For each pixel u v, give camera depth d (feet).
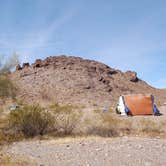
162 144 44.19
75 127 62.80
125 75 380.58
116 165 32.32
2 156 36.78
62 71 318.45
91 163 33.37
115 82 343.67
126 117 96.63
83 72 323.37
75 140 49.39
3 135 53.42
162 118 91.81
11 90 80.28
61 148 42.78
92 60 382.42
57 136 56.18
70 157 36.58
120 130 63.10
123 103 111.34
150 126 67.87
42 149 42.78
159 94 354.13
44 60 341.82
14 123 59.36
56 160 35.24
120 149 40.50
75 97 264.93
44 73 308.19
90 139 50.19
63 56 358.02
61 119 65.62
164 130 64.28
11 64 81.00
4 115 82.89
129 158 35.19
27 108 61.52
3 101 83.71
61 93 271.69
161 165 31.91
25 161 33.86
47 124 59.57
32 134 57.57
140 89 355.36
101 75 345.72
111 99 276.62
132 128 65.62
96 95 279.69
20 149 43.42
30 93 254.68
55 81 294.46
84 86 290.56
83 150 40.50
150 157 35.53
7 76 79.71
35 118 58.75
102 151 39.42
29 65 332.80
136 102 111.55
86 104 206.69
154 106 110.73
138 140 48.62
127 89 333.01
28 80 289.53
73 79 303.07
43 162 34.17
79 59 362.53
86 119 74.59
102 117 79.10
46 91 268.62
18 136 54.34
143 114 108.88
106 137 54.19
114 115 104.68
